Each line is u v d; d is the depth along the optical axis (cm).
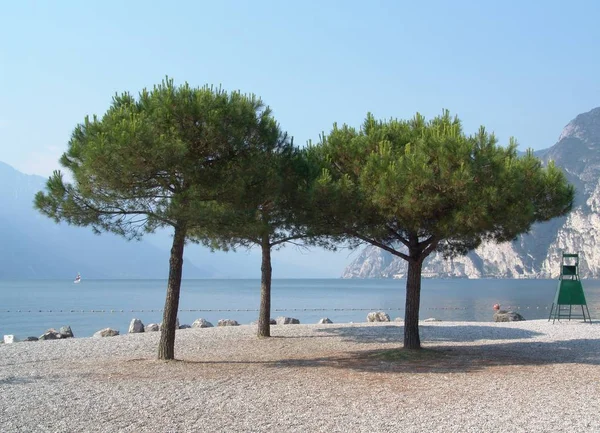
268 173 1284
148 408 863
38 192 1230
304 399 924
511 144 1405
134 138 1082
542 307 5503
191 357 1504
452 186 1168
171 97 1198
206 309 5506
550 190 1381
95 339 2000
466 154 1174
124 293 9650
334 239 1559
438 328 2319
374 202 1243
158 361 1370
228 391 998
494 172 1197
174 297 1397
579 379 1115
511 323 2555
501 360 1377
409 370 1229
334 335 2062
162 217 1202
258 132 1302
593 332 2089
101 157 1084
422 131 1359
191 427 748
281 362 1384
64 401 921
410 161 1202
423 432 724
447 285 15175
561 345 1703
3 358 1523
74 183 1205
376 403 893
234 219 1222
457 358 1409
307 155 1487
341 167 1443
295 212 1404
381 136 1399
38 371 1266
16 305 6116
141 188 1186
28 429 746
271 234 1648
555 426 755
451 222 1209
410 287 1520
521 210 1215
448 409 852
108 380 1125
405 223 1300
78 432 729
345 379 1119
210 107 1209
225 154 1255
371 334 2097
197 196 1202
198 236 1581
